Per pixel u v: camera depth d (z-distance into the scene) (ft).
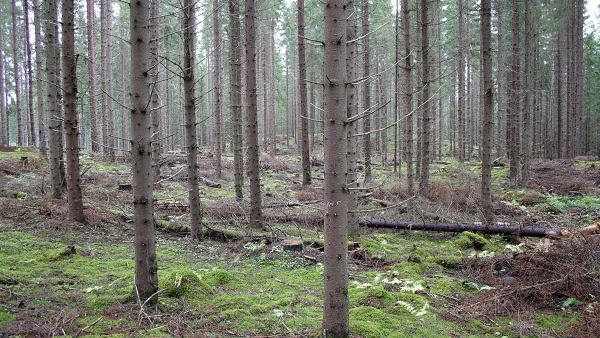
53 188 34.30
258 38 113.39
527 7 55.62
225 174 62.59
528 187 56.49
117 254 24.18
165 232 30.35
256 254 25.90
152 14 39.17
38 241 24.82
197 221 28.58
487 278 23.03
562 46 106.83
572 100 107.14
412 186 42.91
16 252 22.52
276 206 40.09
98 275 20.10
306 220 35.50
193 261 24.12
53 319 14.82
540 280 21.52
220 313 16.71
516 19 58.39
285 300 18.54
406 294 20.08
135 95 15.61
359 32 56.80
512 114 61.67
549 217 41.39
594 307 18.74
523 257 23.95
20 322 14.26
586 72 132.57
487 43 31.58
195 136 28.12
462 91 92.12
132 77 15.60
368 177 54.39
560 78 102.06
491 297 20.34
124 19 92.94
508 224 33.09
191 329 15.10
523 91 56.95
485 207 33.06
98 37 93.50
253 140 31.73
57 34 35.86
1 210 30.17
